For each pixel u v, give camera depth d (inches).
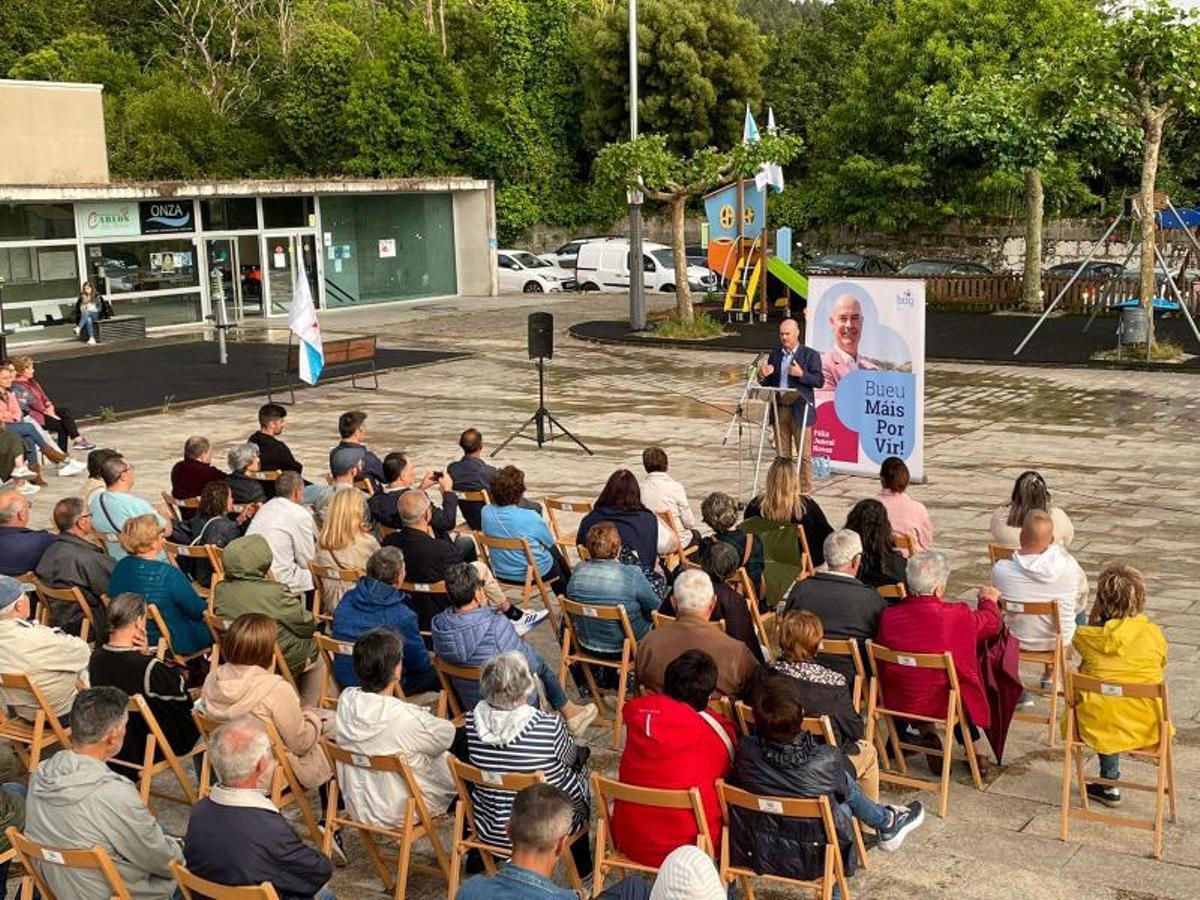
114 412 829.2
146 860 203.8
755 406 823.1
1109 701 254.2
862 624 280.1
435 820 237.3
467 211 1637.6
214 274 1358.3
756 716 214.8
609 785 213.2
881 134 1638.8
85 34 2041.1
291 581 358.3
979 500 561.6
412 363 1042.1
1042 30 1494.8
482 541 373.1
